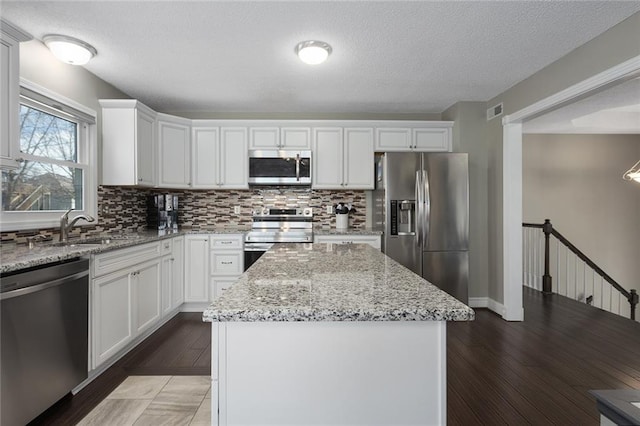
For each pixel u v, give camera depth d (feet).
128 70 9.92
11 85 6.12
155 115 11.85
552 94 9.46
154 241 9.98
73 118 9.44
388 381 3.18
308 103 13.12
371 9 6.92
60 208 9.11
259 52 8.81
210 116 14.25
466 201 12.25
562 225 18.61
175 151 12.64
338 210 14.12
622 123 15.97
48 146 8.74
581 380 7.45
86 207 9.98
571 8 6.87
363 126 13.50
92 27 7.58
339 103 13.12
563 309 12.76
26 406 5.55
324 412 3.17
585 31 7.75
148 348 9.20
